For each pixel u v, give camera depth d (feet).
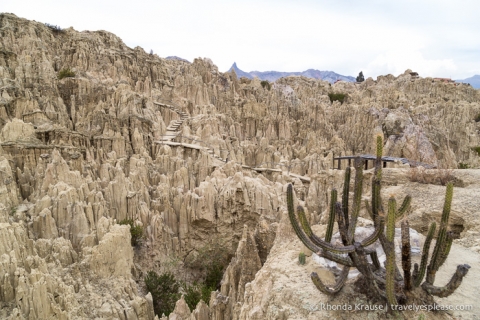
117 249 87.71
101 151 135.44
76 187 108.27
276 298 45.39
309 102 262.88
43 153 113.19
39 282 63.67
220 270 121.49
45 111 141.08
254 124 219.20
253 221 131.03
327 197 115.85
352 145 209.05
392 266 35.32
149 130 165.99
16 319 59.41
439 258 40.11
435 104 255.09
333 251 38.40
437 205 76.07
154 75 226.38
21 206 96.12
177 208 127.24
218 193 131.64
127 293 85.10
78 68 185.47
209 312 75.51
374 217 41.16
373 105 223.30
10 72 153.07
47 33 206.59
